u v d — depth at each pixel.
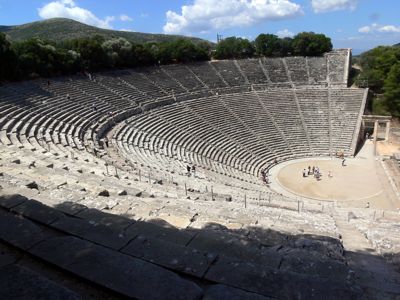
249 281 5.73
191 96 66.56
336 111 65.50
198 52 82.31
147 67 74.12
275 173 51.47
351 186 45.94
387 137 63.28
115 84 61.91
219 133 57.81
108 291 5.40
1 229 7.17
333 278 6.91
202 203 17.55
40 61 54.97
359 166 53.53
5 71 49.59
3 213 7.90
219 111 63.47
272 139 60.16
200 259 6.41
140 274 5.60
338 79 75.25
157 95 63.62
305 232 12.69
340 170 52.03
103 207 12.98
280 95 69.81
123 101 57.09
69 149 33.31
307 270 7.12
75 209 9.85
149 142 46.81
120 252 6.71
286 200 31.23
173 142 50.12
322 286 5.52
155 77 70.12
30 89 48.25
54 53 58.28
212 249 7.97
